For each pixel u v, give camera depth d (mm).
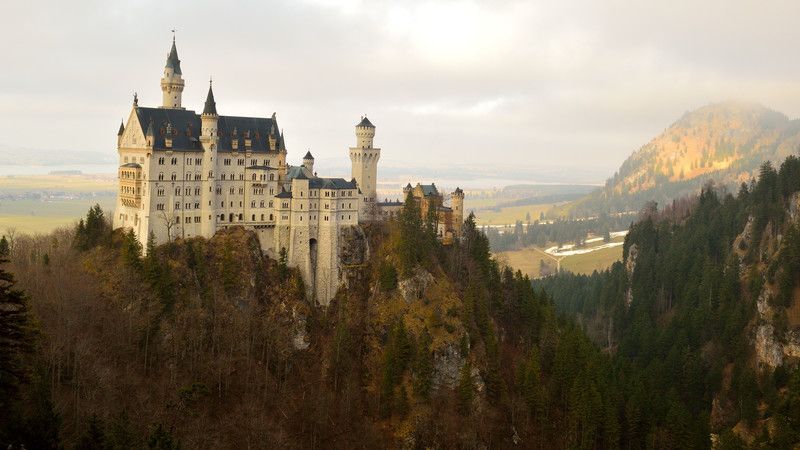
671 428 193250
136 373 184250
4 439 106500
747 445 191750
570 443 197000
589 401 195125
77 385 161000
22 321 108812
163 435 126562
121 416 138875
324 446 194500
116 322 193000
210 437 178125
